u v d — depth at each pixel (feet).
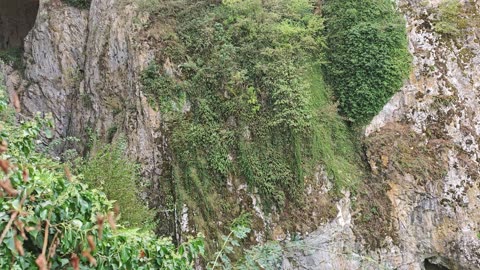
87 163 26.81
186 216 29.07
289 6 34.27
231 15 33.55
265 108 31.30
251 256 14.40
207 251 28.09
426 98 34.60
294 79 31.42
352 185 31.89
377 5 35.01
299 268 28.48
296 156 30.48
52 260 10.04
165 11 34.55
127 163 27.12
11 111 23.29
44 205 9.66
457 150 33.71
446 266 33.22
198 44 32.94
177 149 30.35
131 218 23.06
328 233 29.86
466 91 34.83
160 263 12.07
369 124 34.09
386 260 31.09
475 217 32.48
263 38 32.50
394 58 34.37
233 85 31.55
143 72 32.76
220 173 30.09
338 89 34.45
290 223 29.53
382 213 31.96
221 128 30.96
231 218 29.30
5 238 8.96
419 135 34.14
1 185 8.05
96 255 10.55
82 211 10.36
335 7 35.35
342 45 34.55
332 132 33.19
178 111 31.48
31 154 13.08
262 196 29.91
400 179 32.86
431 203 32.81
